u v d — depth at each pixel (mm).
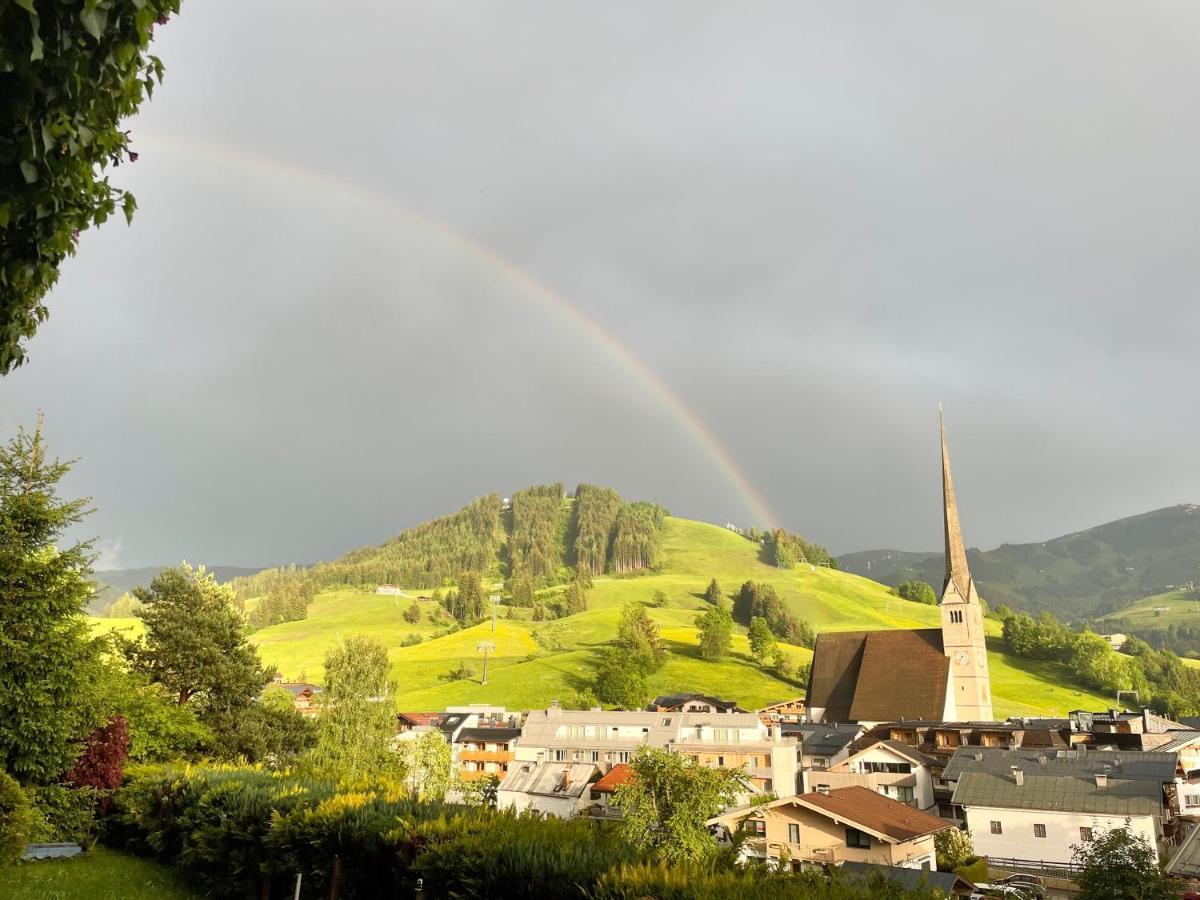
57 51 6898
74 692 22750
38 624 22484
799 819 41031
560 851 10820
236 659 41812
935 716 115500
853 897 9875
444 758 63812
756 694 152000
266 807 15320
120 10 7516
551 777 71688
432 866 11531
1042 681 182875
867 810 42469
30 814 18453
